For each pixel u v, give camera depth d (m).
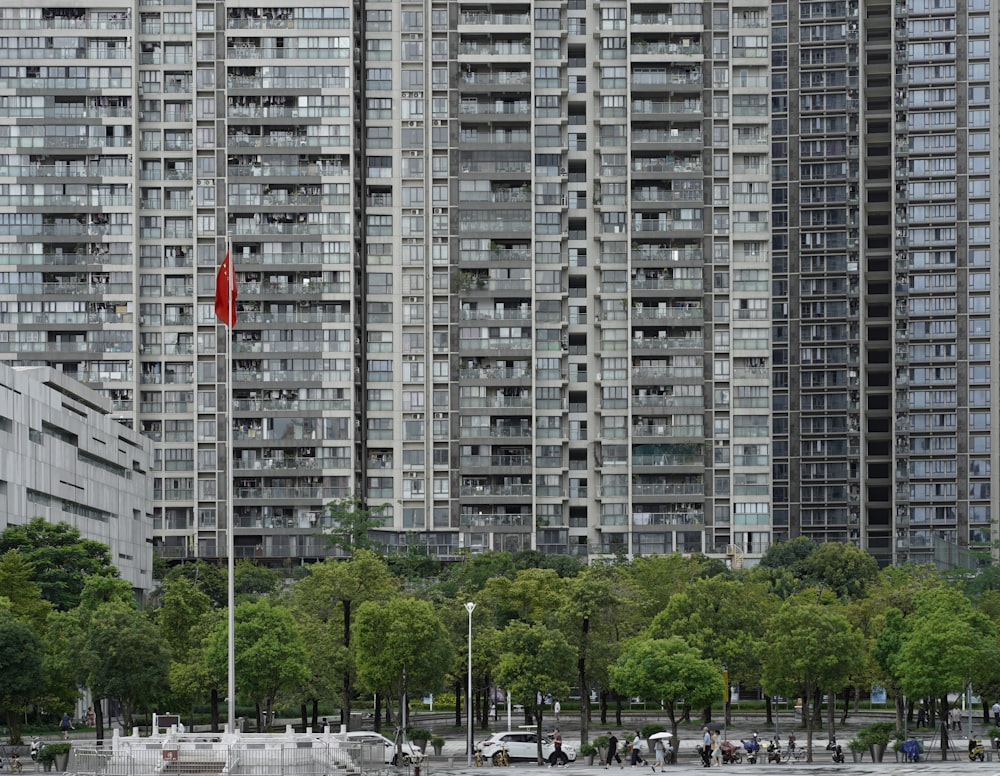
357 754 99.19
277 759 94.06
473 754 129.75
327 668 143.75
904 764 119.00
